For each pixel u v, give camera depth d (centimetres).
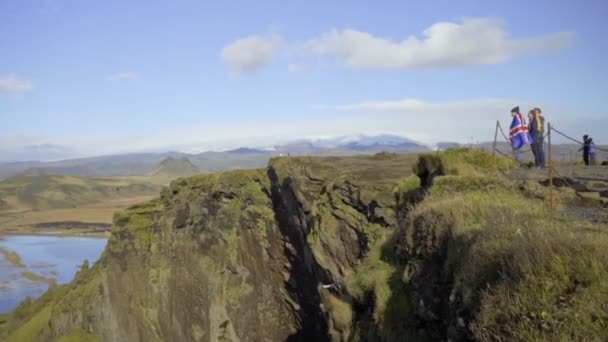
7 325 9094
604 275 790
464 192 1844
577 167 2398
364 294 1748
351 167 3825
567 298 799
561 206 1595
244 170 5650
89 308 7250
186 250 5972
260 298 5047
